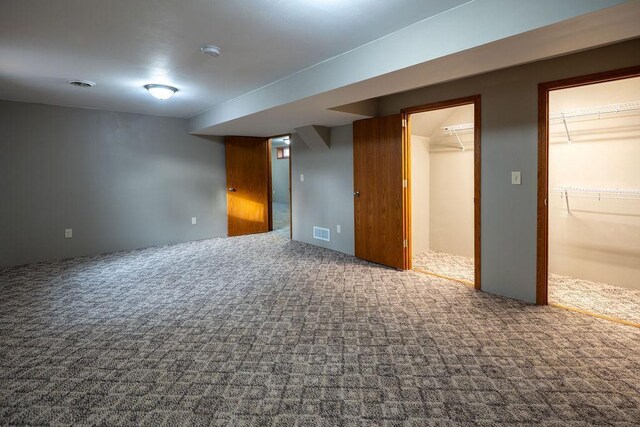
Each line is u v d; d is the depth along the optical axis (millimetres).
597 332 2699
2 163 4688
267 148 7207
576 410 1858
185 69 3428
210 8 2207
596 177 3828
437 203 5414
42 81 3812
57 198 5113
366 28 2529
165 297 3559
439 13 2309
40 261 5000
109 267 4688
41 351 2500
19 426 1771
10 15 2273
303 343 2598
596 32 1959
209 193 6633
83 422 1802
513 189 3291
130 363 2348
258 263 4840
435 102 3914
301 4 2162
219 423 1794
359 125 4832
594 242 3893
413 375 2191
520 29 1950
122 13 2264
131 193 5762
